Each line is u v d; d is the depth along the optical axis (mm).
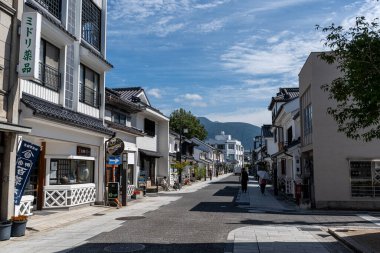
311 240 10344
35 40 11625
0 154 11062
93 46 20078
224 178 70188
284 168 32062
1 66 11109
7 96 11477
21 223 10680
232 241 10039
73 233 11242
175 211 16906
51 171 16328
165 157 35344
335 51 9070
